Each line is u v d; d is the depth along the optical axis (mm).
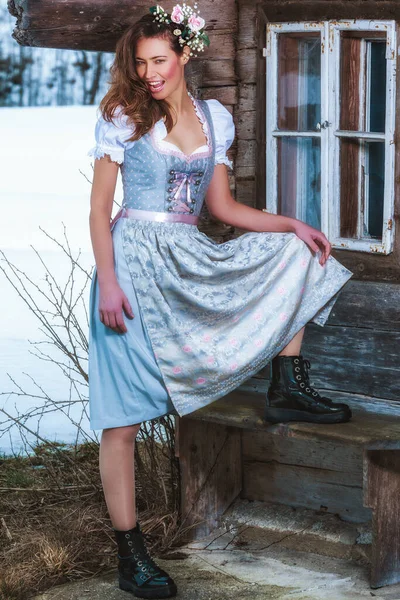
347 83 4398
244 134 4754
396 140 4203
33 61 27297
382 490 3906
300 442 4559
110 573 4180
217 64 4746
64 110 27766
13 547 4500
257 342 3826
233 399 4414
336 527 4387
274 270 3875
